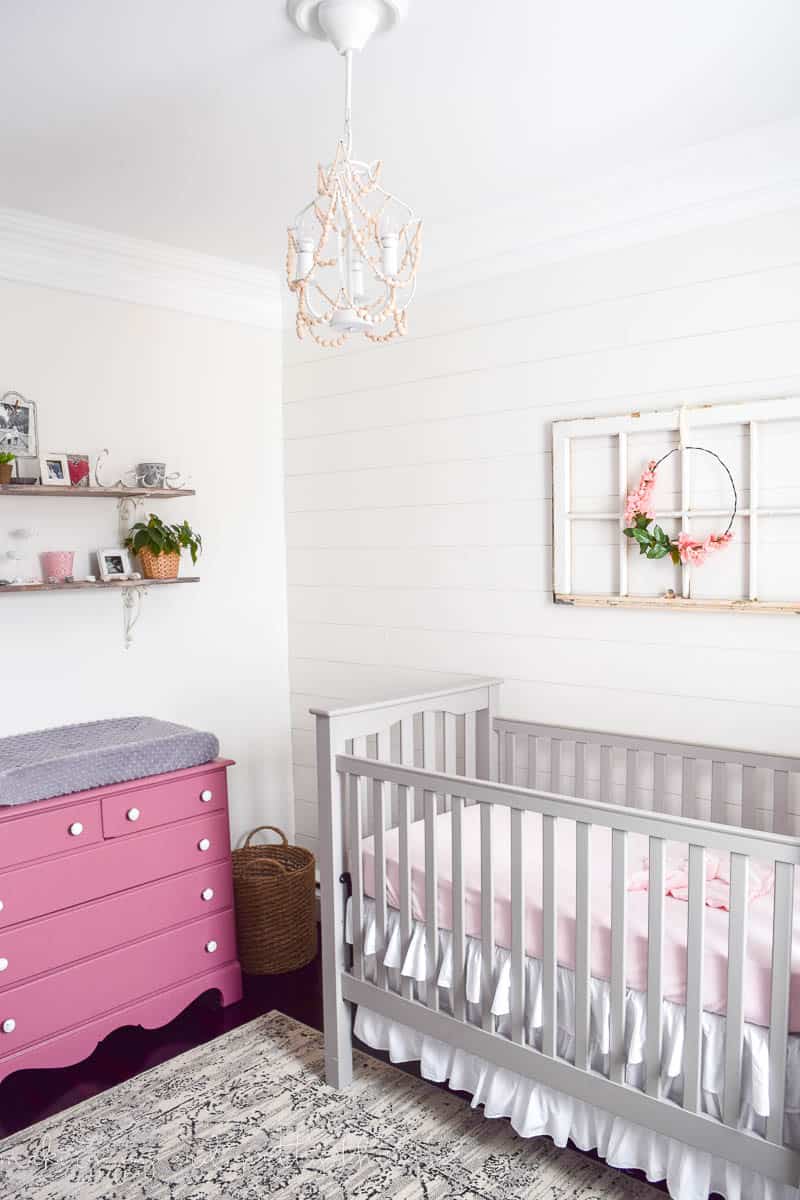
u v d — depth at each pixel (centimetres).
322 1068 262
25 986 254
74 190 275
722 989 182
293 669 390
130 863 277
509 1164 218
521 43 195
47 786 259
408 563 342
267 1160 221
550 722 305
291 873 325
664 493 272
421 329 330
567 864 234
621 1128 199
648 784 278
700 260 263
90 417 321
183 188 275
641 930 197
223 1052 272
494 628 318
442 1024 227
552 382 296
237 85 212
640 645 282
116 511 329
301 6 179
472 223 306
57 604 314
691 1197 188
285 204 288
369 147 248
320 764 249
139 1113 242
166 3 178
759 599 256
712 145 248
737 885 173
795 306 247
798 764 240
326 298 192
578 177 271
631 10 183
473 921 223
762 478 253
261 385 377
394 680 350
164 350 343
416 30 189
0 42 191
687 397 267
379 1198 207
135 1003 278
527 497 305
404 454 339
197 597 356
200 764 300
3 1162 223
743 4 181
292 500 383
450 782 219
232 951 305
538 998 209
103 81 209
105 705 328
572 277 289
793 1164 170
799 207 246
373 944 242
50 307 310
